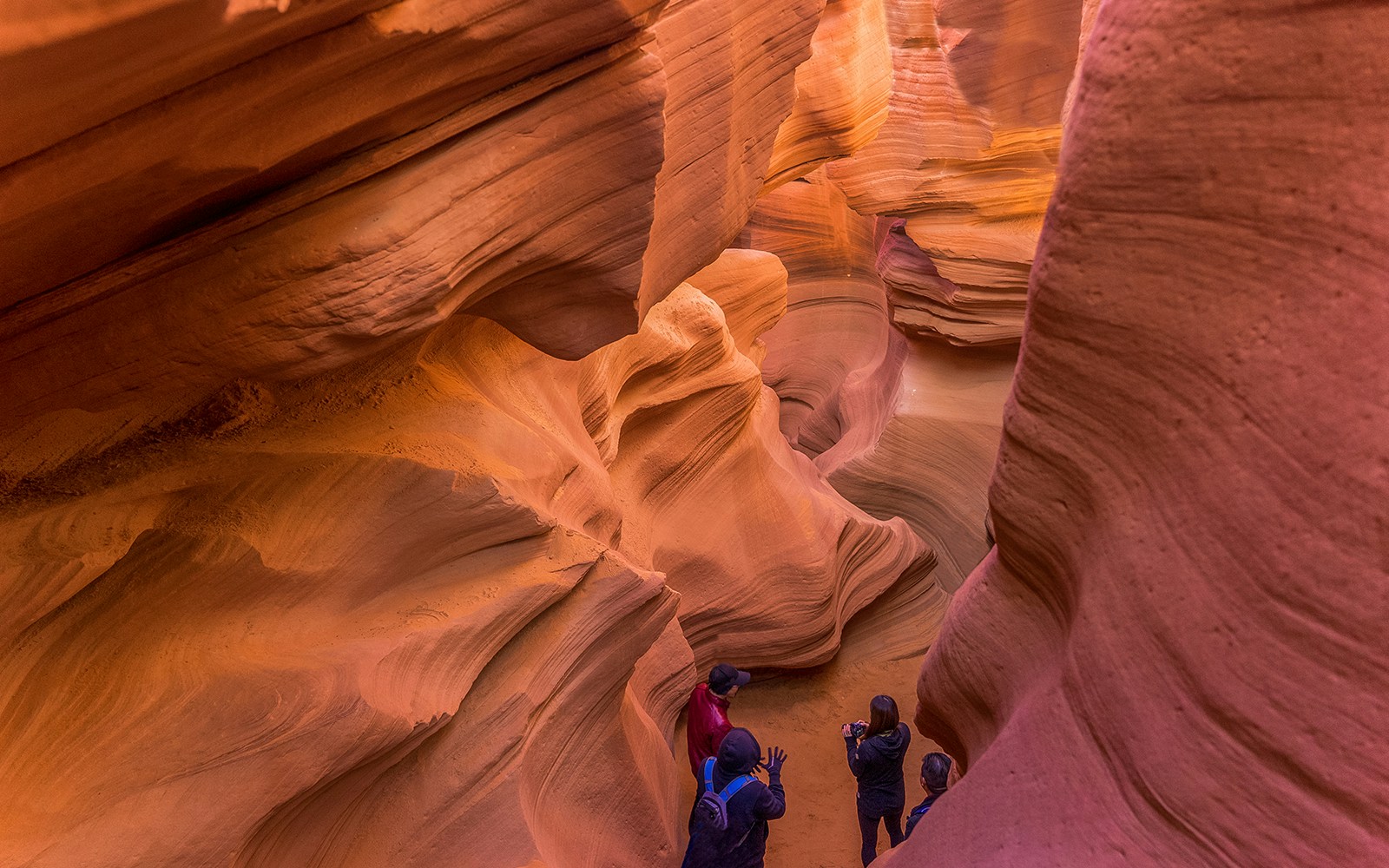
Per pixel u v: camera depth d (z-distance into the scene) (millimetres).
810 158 6727
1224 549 2188
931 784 4910
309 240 2738
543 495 3965
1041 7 6941
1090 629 2559
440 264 2895
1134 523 2438
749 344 7605
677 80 3689
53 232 2236
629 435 5934
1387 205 1886
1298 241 2014
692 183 4004
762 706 6746
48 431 3133
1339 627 1984
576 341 3703
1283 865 2100
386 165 2789
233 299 2766
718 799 4379
